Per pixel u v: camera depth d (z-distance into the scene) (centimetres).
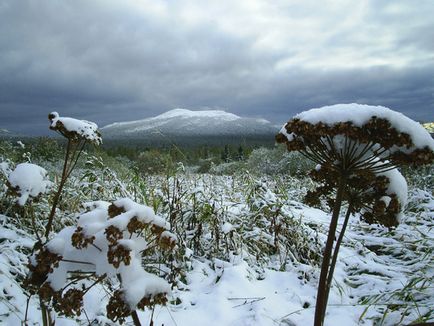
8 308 271
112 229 157
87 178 561
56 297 171
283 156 1188
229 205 507
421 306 301
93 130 261
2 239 369
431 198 597
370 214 248
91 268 173
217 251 413
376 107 192
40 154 899
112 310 159
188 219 437
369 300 331
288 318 298
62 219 420
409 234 470
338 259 421
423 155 190
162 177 575
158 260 374
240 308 314
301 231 454
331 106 202
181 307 316
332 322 295
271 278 380
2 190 418
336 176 240
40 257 166
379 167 205
